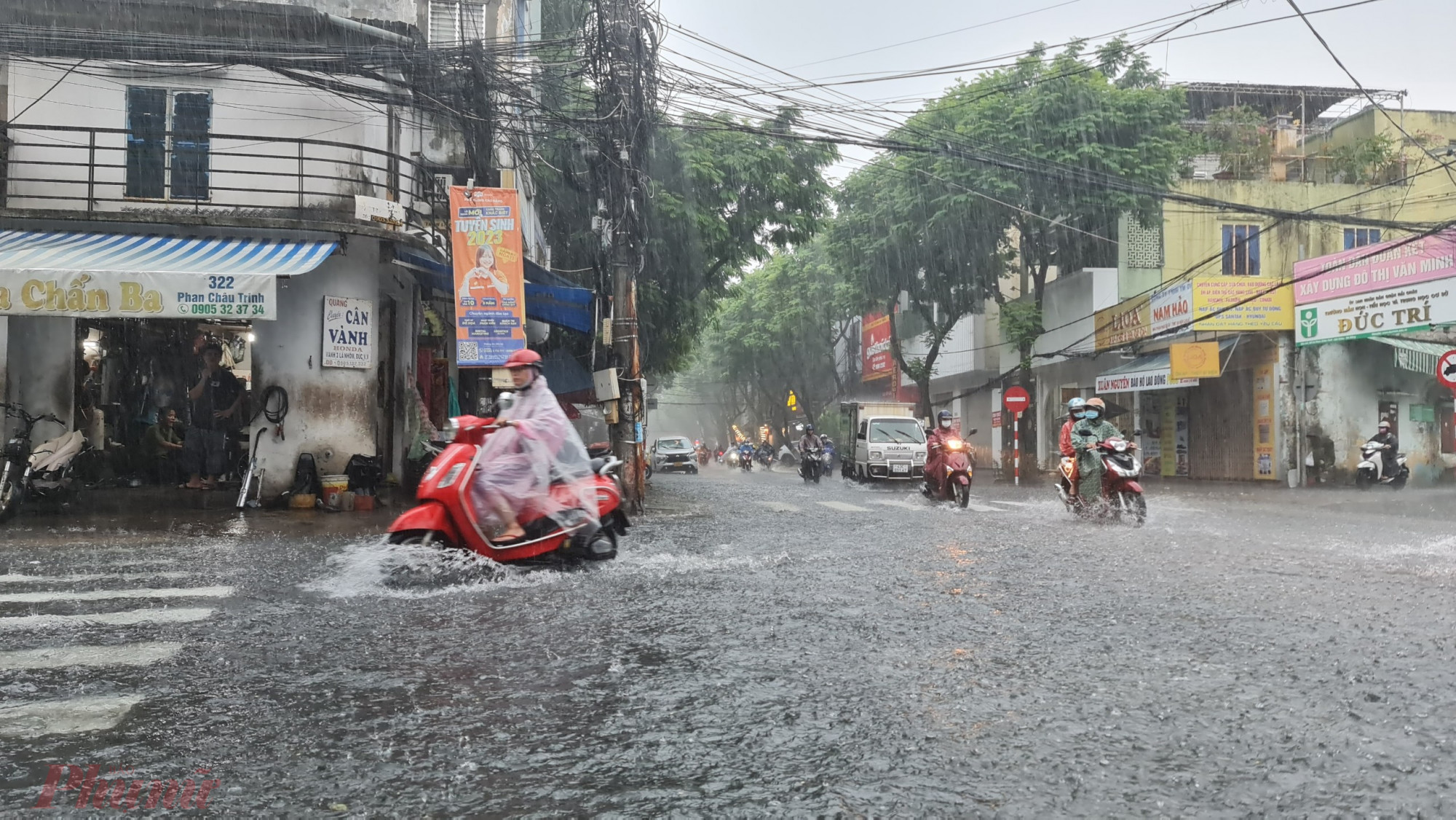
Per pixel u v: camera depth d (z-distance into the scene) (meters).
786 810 2.66
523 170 20.05
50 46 13.08
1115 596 6.11
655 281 24.08
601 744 3.22
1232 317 21.70
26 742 3.24
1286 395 21.95
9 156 13.93
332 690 3.87
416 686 3.93
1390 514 13.59
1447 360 16.12
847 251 32.81
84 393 14.57
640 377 14.75
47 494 12.07
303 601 5.93
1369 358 21.97
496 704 3.67
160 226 13.45
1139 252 28.55
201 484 14.23
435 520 6.68
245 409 15.43
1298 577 6.87
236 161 14.32
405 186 16.33
